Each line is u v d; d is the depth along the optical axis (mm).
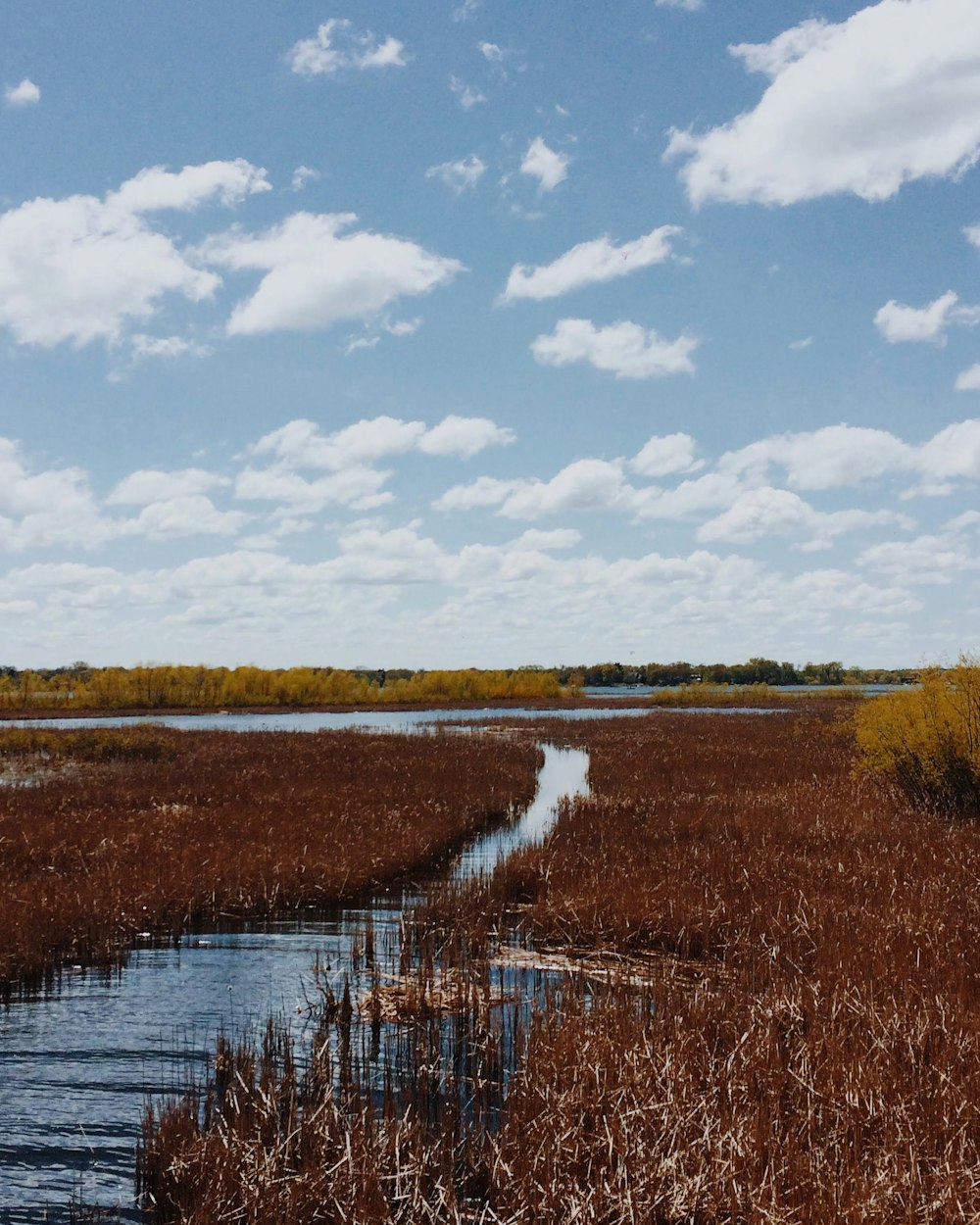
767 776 23938
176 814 17484
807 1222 4480
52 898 11438
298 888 12758
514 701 102062
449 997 8539
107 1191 5406
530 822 19625
